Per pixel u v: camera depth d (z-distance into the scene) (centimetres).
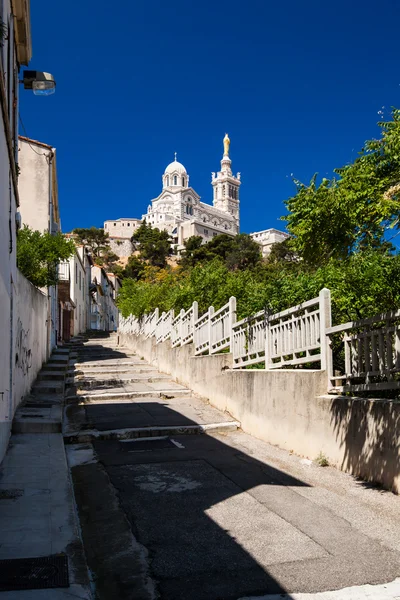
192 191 18050
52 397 1236
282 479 646
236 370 1047
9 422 841
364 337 635
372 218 518
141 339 2231
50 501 544
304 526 489
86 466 738
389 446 557
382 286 667
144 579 391
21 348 1079
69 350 2361
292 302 889
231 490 609
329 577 386
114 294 7719
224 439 904
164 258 11094
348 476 625
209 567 409
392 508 512
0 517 494
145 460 764
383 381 636
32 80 988
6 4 718
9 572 375
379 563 407
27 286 1183
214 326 1243
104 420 1022
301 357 825
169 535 479
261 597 359
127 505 566
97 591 376
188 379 1391
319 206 531
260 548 442
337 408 664
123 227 16200
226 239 9356
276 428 835
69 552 413
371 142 512
